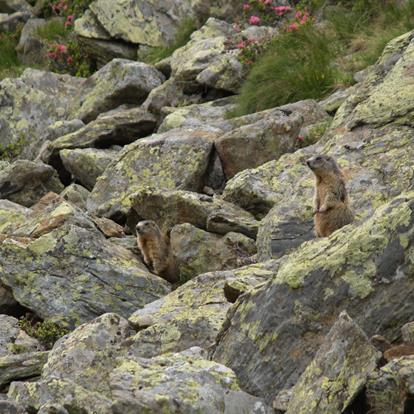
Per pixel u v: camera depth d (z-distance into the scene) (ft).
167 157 135.33
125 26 203.62
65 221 112.47
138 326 84.23
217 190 134.82
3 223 126.41
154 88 177.78
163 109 164.04
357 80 151.02
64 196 139.85
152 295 102.63
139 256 112.78
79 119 177.27
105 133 158.61
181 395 65.26
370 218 73.46
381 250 70.95
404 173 107.14
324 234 98.37
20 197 146.82
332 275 71.67
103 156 148.87
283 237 103.86
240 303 75.41
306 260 73.41
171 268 109.19
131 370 68.23
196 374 67.62
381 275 70.44
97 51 207.21
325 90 152.66
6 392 87.40
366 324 69.87
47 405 67.05
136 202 120.88
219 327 80.33
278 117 134.92
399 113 116.47
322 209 97.40
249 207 117.80
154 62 194.90
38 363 88.48
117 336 82.84
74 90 189.37
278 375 70.85
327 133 126.31
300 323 71.41
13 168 146.20
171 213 118.32
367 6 172.04
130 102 179.22
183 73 170.19
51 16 236.22
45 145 162.61
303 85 154.20
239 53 168.45
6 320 99.66
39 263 104.47
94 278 103.24
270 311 72.64
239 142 132.87
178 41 197.16
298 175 118.73
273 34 173.27
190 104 169.27
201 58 172.04
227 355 73.20
